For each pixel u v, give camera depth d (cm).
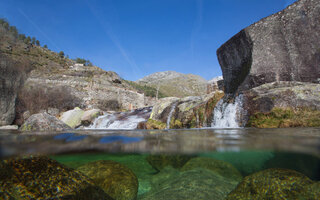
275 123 423
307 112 396
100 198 244
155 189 411
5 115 1423
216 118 604
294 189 254
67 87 2314
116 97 2812
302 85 448
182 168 544
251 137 333
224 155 528
